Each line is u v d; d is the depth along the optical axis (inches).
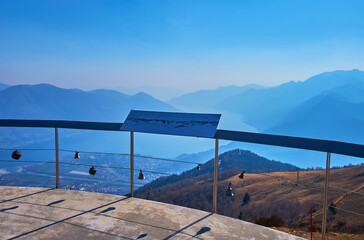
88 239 138.2
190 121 166.7
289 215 957.2
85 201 187.2
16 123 205.6
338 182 1622.8
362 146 116.0
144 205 181.3
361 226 416.8
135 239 138.3
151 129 171.6
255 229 150.4
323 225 133.7
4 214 165.9
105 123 187.2
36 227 150.2
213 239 138.9
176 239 138.5
